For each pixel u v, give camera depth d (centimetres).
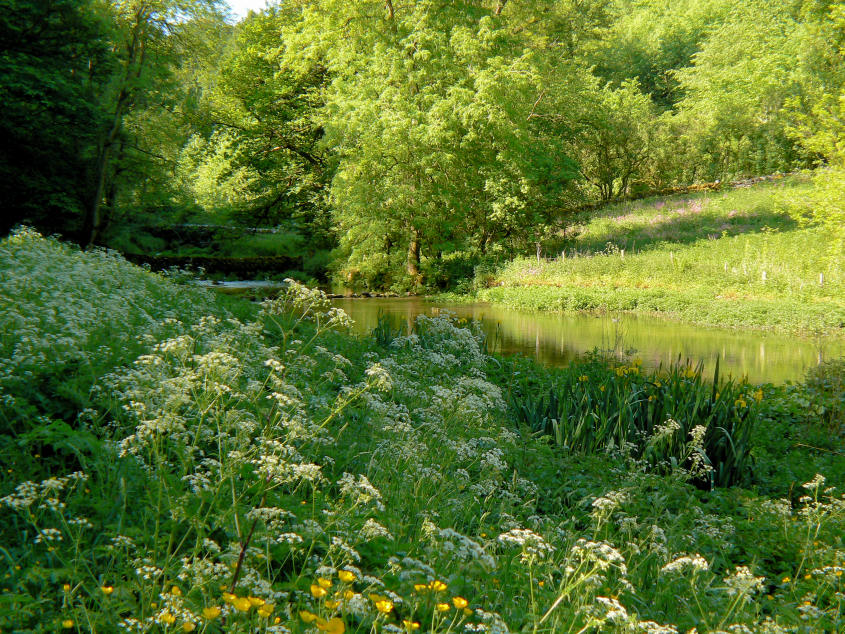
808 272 2211
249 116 3331
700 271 2416
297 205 3559
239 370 449
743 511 547
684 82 5356
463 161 2889
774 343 1526
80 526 301
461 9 2861
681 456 620
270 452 383
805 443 802
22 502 284
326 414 536
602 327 1795
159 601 264
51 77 2134
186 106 3161
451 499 443
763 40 4800
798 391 987
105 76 2572
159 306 882
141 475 350
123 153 2823
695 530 471
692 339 1585
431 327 1007
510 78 2689
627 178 4475
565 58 3612
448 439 552
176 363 526
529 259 2911
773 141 4150
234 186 3572
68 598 254
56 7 2169
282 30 2912
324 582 242
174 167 3195
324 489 421
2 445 381
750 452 721
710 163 4628
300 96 3198
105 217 3022
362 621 254
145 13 2728
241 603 216
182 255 3228
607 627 298
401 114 2586
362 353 885
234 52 3475
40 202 2400
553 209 3481
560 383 884
